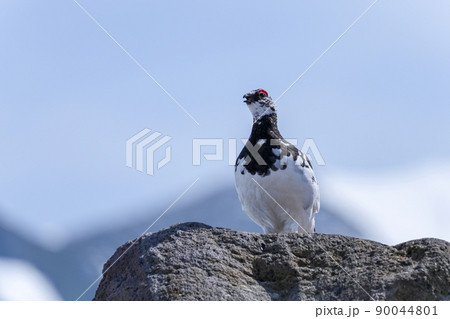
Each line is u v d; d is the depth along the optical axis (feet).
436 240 35.86
